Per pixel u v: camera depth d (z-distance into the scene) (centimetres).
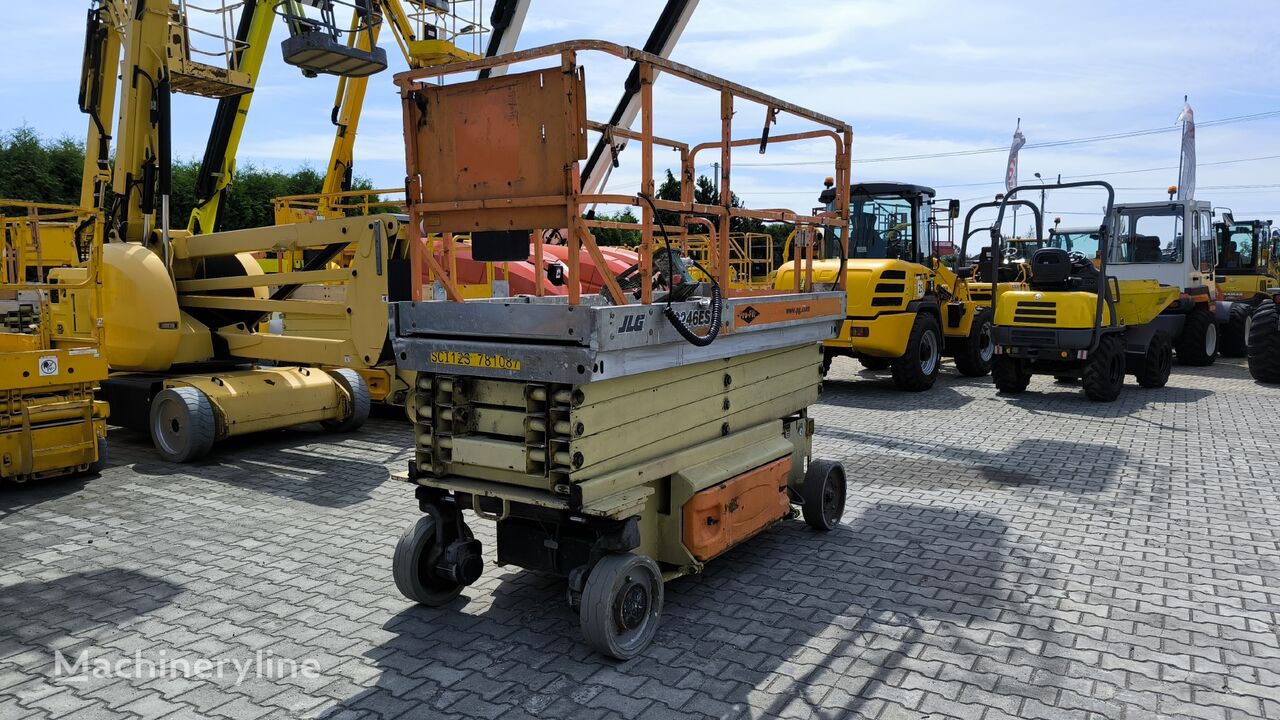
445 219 410
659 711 349
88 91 942
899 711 349
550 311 372
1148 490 695
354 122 1376
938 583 492
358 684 373
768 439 525
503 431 409
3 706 357
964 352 1413
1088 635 423
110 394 873
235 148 1334
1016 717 345
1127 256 1462
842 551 548
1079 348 1084
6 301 822
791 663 392
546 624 436
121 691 369
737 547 556
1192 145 2048
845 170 578
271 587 488
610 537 392
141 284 838
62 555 542
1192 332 1495
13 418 680
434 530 450
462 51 1349
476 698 360
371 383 998
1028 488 702
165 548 556
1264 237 1955
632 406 407
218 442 891
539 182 374
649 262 393
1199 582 495
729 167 449
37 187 2758
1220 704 356
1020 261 1509
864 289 1188
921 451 843
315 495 685
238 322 930
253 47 1288
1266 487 702
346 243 771
